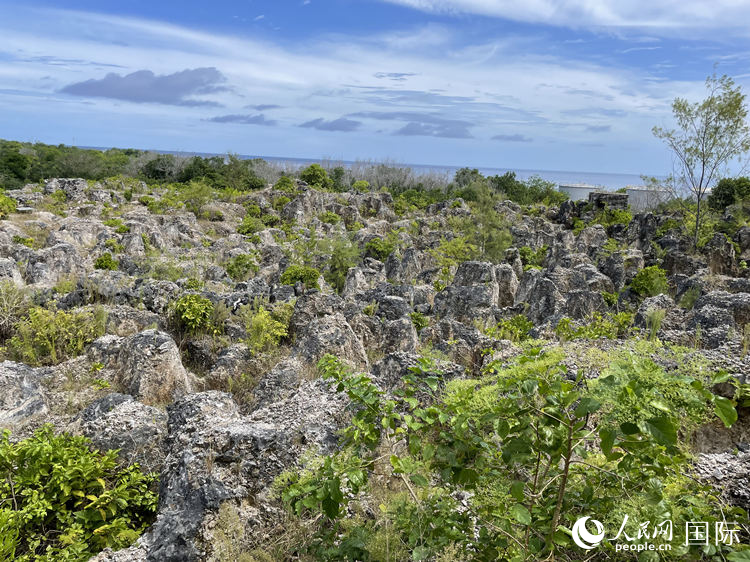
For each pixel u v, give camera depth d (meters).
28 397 7.66
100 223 28.30
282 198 45.03
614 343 8.67
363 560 3.76
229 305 13.40
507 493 3.45
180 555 4.58
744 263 26.42
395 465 3.78
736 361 7.16
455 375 7.27
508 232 33.66
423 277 24.28
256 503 5.04
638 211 51.00
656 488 3.11
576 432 3.09
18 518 5.05
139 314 11.84
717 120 29.84
